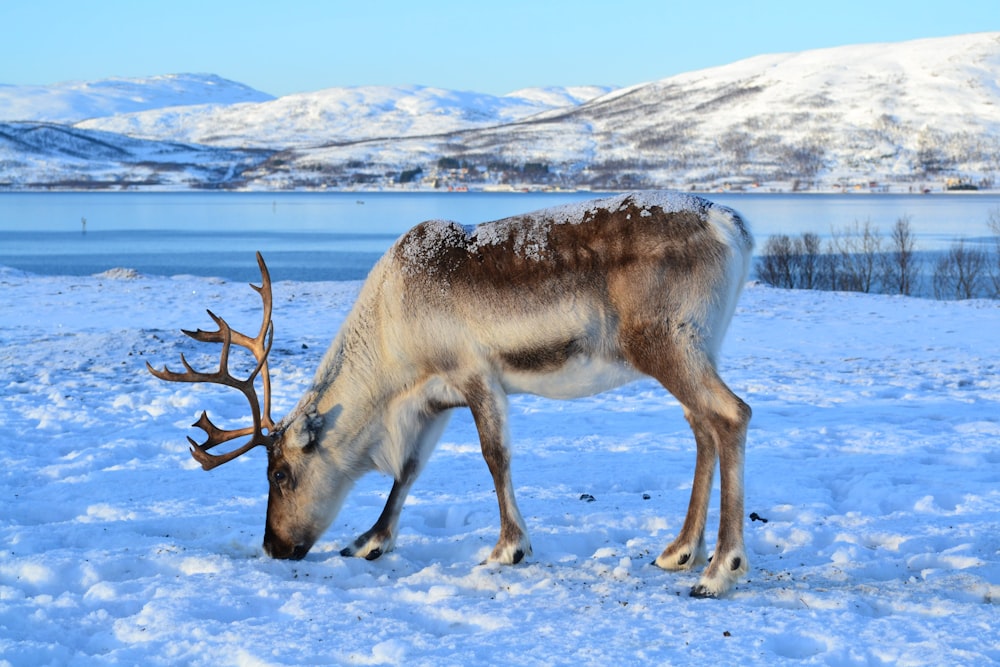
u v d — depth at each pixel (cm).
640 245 492
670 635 414
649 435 916
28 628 437
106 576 517
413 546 578
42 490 714
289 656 398
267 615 458
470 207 18325
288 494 553
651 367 495
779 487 717
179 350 1441
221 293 2320
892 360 1462
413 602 471
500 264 516
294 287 2475
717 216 495
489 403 529
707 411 484
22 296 2200
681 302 486
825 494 698
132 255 7194
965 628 417
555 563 536
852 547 555
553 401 1133
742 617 435
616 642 406
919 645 397
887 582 497
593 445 878
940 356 1502
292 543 557
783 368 1390
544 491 707
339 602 466
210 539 588
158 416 1008
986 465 792
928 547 565
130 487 725
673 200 502
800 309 2156
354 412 552
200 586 491
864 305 2227
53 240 9281
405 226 12006
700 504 518
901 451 850
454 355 528
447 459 823
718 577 472
